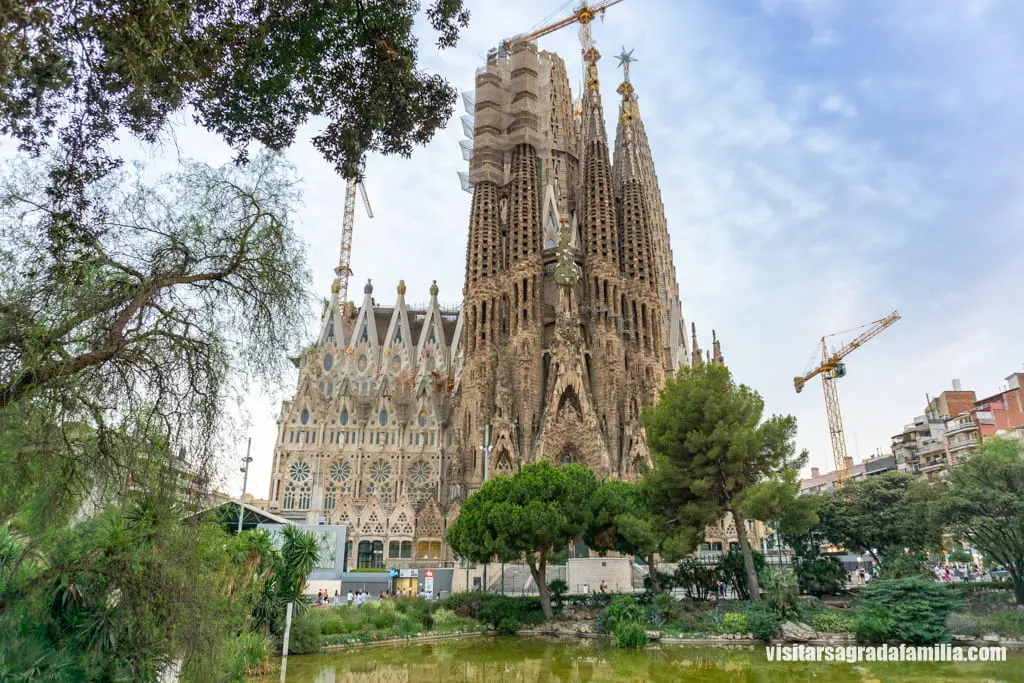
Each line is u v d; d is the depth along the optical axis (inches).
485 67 5575.8
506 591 3016.7
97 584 717.3
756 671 1354.6
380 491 5152.6
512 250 4992.6
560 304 4672.7
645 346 4849.9
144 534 687.1
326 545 2733.8
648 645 1737.2
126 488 650.2
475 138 5428.2
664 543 1998.0
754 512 1872.5
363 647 1793.8
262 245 690.2
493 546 2046.0
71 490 636.7
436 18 816.9
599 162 5251.0
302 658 1596.9
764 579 1888.5
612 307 4827.8
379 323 6515.8
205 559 823.7
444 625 2079.2
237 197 695.1
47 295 581.9
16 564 655.8
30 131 630.5
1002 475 1908.2
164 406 626.5
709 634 1766.7
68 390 580.7
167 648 710.5
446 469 5241.1
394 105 818.8
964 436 4815.5
